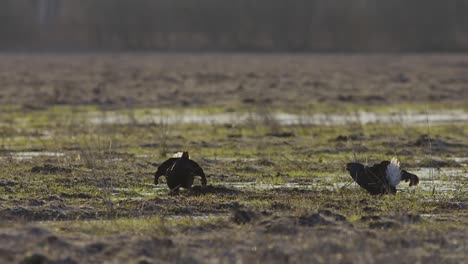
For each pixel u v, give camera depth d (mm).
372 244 43031
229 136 107250
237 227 47969
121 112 144250
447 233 47000
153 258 41031
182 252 41688
